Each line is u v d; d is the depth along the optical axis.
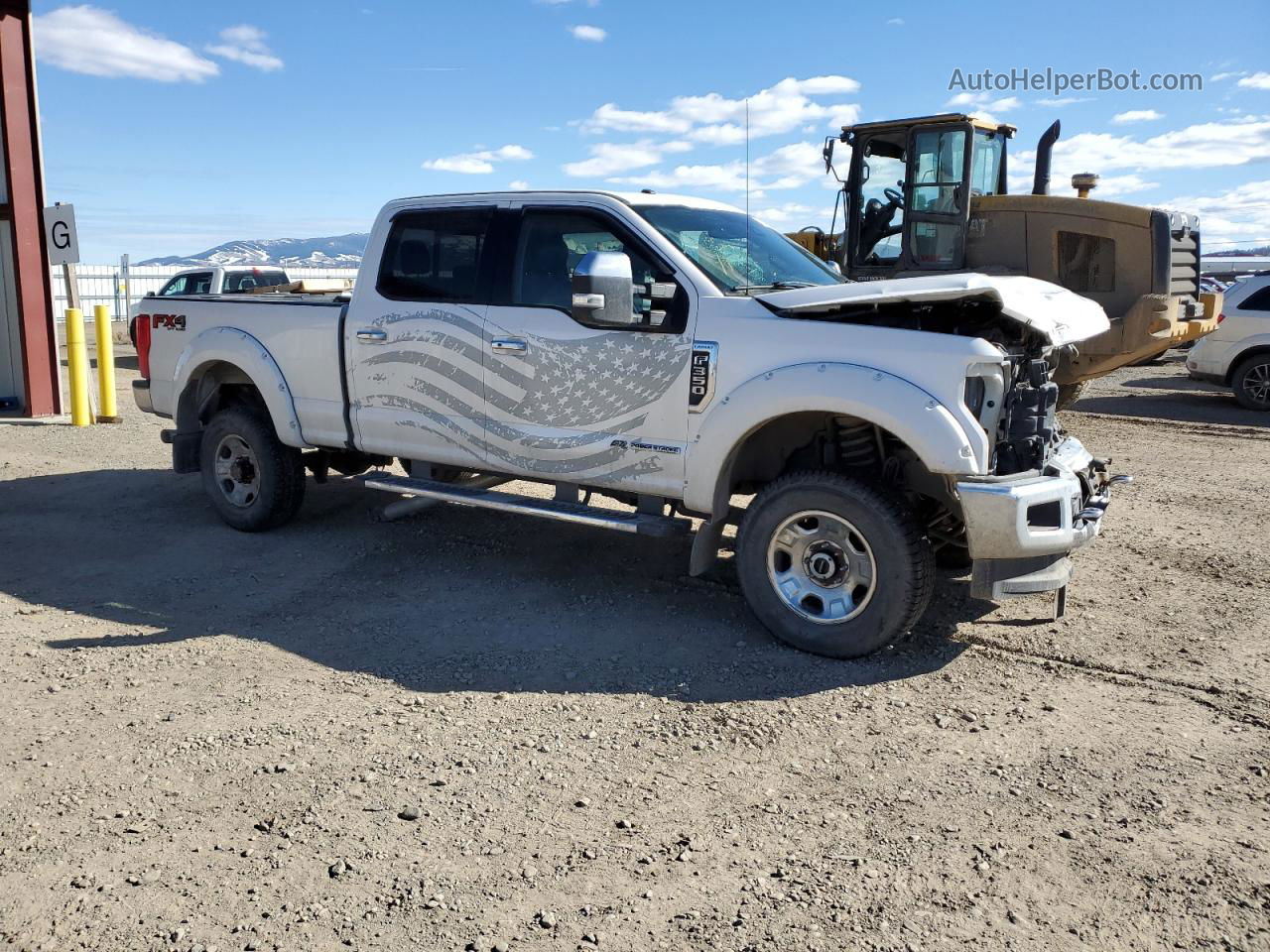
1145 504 8.27
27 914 2.94
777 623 5.04
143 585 6.02
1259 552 6.84
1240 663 4.91
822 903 3.00
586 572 6.28
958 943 2.83
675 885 3.10
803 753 3.98
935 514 5.45
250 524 7.10
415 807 3.53
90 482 8.84
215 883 3.09
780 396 4.80
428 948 2.80
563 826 3.43
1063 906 3.00
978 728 4.20
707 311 5.10
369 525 7.38
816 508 4.83
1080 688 4.62
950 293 4.53
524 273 5.72
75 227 11.70
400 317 6.10
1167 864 3.22
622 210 5.45
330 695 4.47
